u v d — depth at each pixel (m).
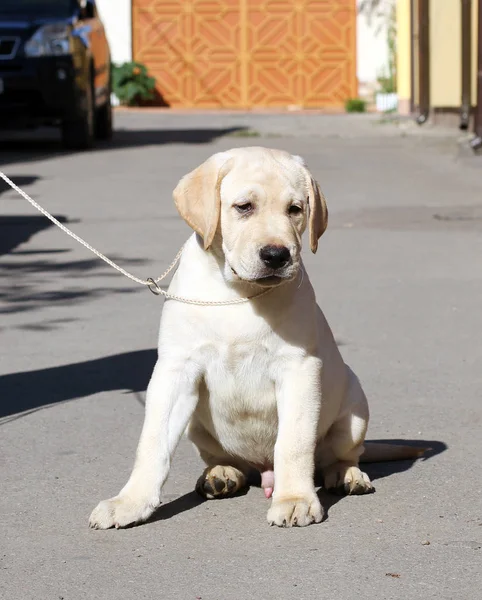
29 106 19.00
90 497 4.88
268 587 3.90
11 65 18.83
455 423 5.95
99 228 12.33
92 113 20.38
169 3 32.97
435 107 24.56
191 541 4.36
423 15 24.91
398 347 7.58
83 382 6.82
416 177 16.17
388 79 32.44
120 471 5.21
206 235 4.47
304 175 4.62
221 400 4.68
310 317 4.62
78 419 6.07
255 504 4.81
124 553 4.24
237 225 4.45
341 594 3.84
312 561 4.13
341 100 33.31
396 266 10.30
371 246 11.27
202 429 4.93
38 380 6.88
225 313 4.53
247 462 4.99
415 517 4.60
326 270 10.12
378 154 19.09
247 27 33.00
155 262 10.50
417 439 5.70
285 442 4.59
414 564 4.09
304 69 33.19
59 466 5.29
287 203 4.47
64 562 4.15
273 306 4.52
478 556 4.16
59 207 13.81
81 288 9.52
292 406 4.58
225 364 4.59
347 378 4.98
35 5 19.84
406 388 6.63
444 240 11.56
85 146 20.19
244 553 4.22
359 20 33.00
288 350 4.56
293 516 4.49
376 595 3.82
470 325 8.19
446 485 5.00
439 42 24.11
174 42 33.12
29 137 23.03
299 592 3.86
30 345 7.73
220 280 4.55
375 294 9.17
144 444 4.58
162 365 4.62
